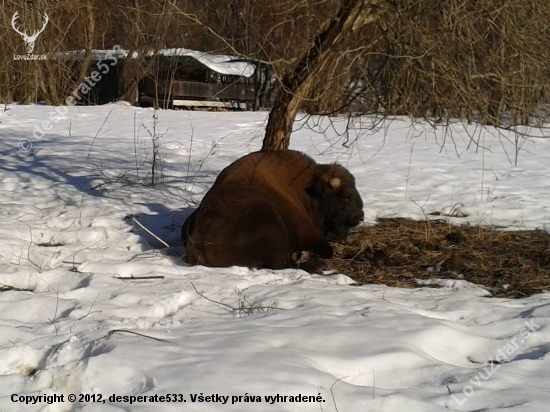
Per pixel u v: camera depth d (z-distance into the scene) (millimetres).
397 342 6676
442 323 7234
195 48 16344
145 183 14094
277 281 8664
